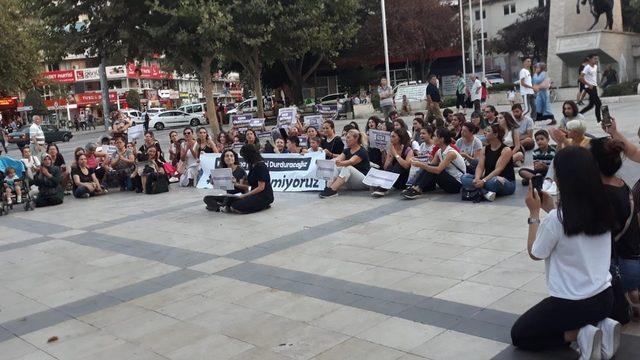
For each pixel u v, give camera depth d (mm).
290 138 12461
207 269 6824
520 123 11625
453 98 33750
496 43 59094
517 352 4121
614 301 4059
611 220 3656
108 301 6051
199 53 21469
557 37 29453
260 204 9703
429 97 20141
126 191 13859
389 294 5477
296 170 11734
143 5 20219
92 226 9961
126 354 4719
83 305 5996
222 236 8320
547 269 3889
